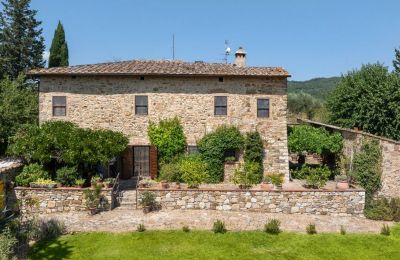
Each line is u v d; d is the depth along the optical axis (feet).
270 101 70.64
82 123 69.31
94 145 59.36
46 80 68.80
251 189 59.06
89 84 69.26
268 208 58.54
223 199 58.49
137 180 67.36
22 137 61.62
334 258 45.34
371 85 87.81
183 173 62.28
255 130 70.59
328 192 58.70
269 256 45.32
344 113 91.76
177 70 70.59
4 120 68.18
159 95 69.87
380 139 64.80
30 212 56.54
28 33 123.65
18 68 121.29
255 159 69.77
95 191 56.54
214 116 70.18
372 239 50.80
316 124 87.61
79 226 52.19
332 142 74.69
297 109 169.78
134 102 69.67
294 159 91.25
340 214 58.90
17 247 44.62
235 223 53.98
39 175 59.57
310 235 51.49
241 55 86.74
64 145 59.31
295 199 58.49
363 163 65.82
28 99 78.43
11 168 57.82
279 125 71.00
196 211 58.03
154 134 69.21
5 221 51.03
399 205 59.47
